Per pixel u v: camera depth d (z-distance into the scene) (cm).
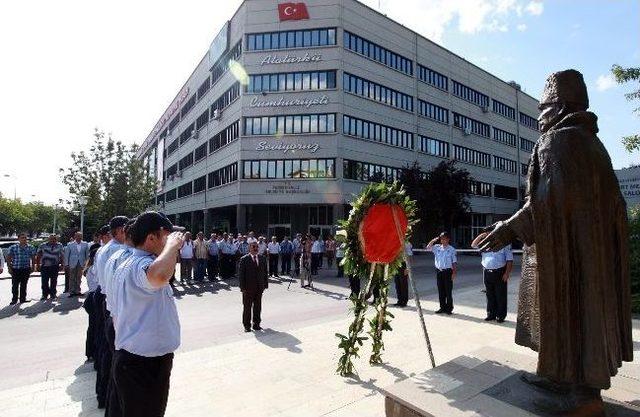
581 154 229
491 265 769
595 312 221
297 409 386
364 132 3203
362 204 481
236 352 582
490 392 270
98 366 431
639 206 994
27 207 7012
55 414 397
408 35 3638
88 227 3725
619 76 1049
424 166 3672
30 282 1558
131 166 3003
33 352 623
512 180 4909
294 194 3041
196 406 397
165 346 252
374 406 389
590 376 220
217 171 3672
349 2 3156
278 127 3106
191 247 1512
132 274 247
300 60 3092
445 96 3991
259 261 746
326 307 978
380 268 514
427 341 433
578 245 227
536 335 262
